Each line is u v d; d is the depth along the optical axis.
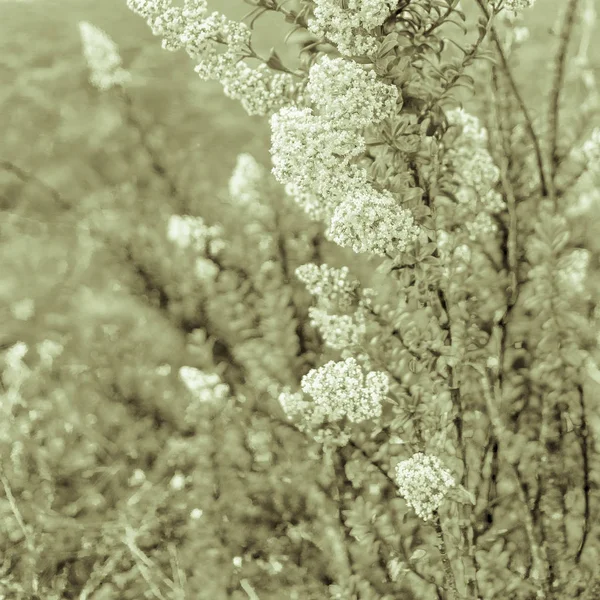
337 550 2.36
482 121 2.32
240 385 2.88
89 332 3.59
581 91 2.62
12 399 3.22
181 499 2.77
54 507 3.11
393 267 1.65
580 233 2.24
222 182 4.29
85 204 4.00
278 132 1.49
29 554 2.74
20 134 5.06
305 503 2.54
